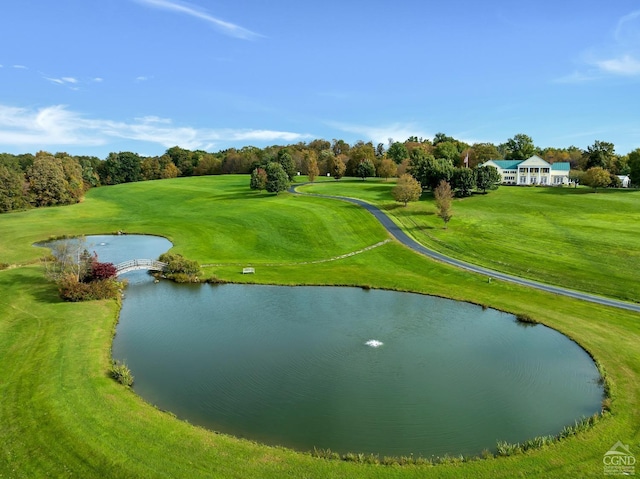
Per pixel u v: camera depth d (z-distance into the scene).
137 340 38.81
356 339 39.19
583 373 32.97
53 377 30.06
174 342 38.34
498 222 87.81
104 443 22.91
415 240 78.25
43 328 39.25
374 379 31.70
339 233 83.94
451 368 33.62
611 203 100.38
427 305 49.19
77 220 100.81
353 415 26.95
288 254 73.75
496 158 170.50
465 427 25.83
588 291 52.62
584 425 25.42
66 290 47.19
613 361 34.41
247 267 65.25
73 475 20.62
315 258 71.25
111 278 52.94
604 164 148.75
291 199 115.81
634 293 50.72
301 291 54.66
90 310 44.72
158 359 34.84
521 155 186.25
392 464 21.92
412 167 138.50
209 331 40.97
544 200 106.81
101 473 20.69
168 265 61.06
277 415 26.81
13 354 33.78
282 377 31.88
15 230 88.88
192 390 29.86
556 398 29.33
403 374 32.56
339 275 61.09
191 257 71.25
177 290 55.06
